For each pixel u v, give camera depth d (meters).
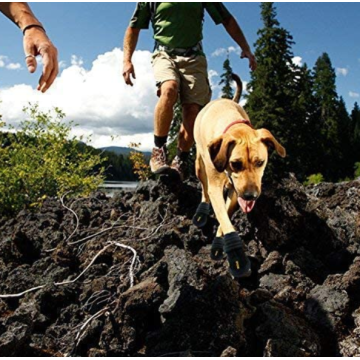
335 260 2.13
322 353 1.68
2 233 2.90
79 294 2.05
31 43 0.99
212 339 1.62
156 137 2.69
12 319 1.75
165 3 2.62
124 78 2.83
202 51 2.77
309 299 1.84
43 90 0.99
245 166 1.55
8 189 5.03
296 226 2.19
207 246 2.28
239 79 2.46
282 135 15.27
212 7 2.71
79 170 5.92
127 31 2.83
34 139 6.11
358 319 1.72
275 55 16.12
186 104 2.76
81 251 2.40
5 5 1.02
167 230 2.40
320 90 25.17
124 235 2.47
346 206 2.59
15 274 2.26
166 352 1.63
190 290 1.78
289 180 2.37
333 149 21.28
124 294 1.79
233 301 1.68
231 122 1.75
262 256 2.21
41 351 1.74
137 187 2.95
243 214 2.32
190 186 2.71
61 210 2.99
